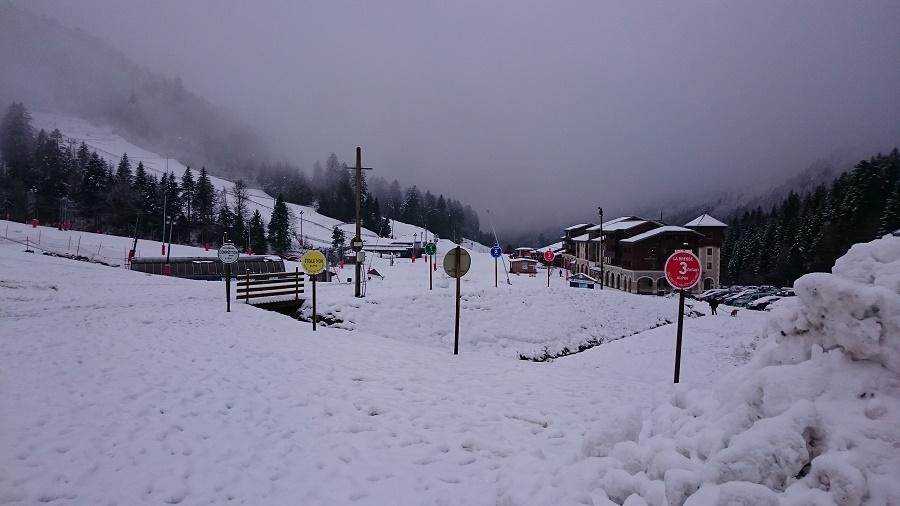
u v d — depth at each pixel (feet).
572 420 24.81
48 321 49.90
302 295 68.28
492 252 116.16
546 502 13.89
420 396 29.32
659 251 199.21
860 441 10.51
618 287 213.87
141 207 287.89
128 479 17.97
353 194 529.86
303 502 16.61
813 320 13.08
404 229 536.01
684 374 54.29
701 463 12.15
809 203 250.37
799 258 215.10
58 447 20.22
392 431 23.31
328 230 422.00
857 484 9.43
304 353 40.68
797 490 10.07
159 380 30.73
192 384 30.17
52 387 28.32
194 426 23.41
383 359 40.27
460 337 62.39
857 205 199.72
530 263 215.51
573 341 69.46
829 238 200.34
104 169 313.12
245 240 308.40
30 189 313.53
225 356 38.06
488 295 74.84
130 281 89.56
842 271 14.12
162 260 143.74
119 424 23.16
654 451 13.64
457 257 46.16
